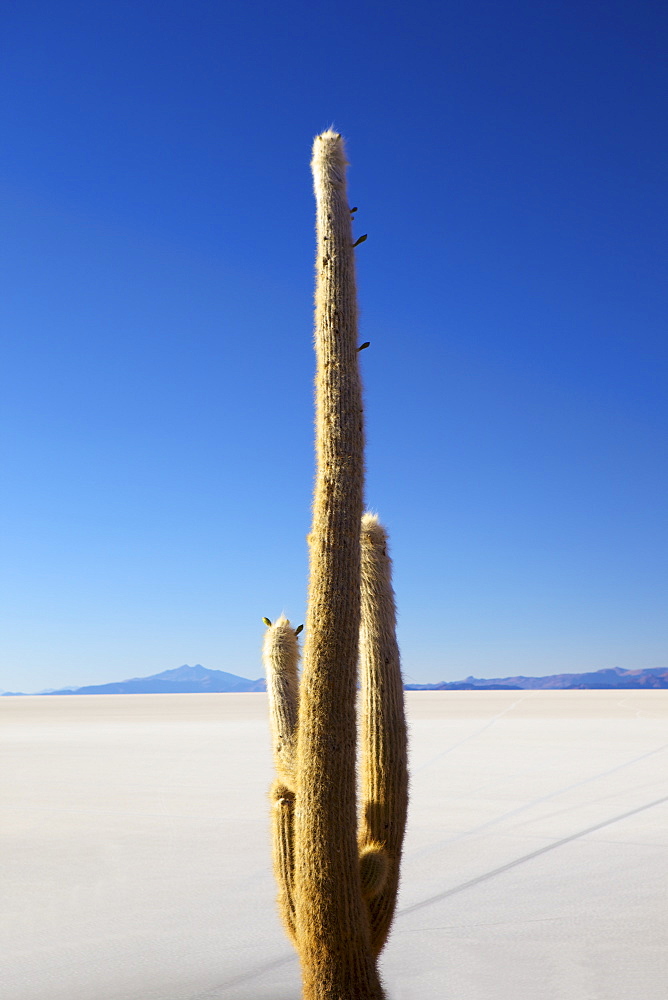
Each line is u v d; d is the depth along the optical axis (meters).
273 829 3.86
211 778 14.97
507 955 5.64
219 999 4.95
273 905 7.05
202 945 6.01
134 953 5.82
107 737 24.75
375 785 3.83
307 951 3.41
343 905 3.36
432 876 7.92
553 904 6.91
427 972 5.33
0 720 36.12
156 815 11.27
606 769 15.48
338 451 3.55
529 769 15.61
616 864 8.29
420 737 22.88
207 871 8.24
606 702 46.94
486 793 12.78
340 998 3.31
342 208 3.75
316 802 3.39
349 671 3.43
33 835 9.98
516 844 9.27
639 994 4.90
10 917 6.73
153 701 67.00
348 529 3.50
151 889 7.58
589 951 5.70
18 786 13.98
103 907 6.99
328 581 3.46
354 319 3.70
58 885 7.73
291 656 3.90
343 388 3.60
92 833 10.08
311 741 3.41
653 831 9.86
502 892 7.31
